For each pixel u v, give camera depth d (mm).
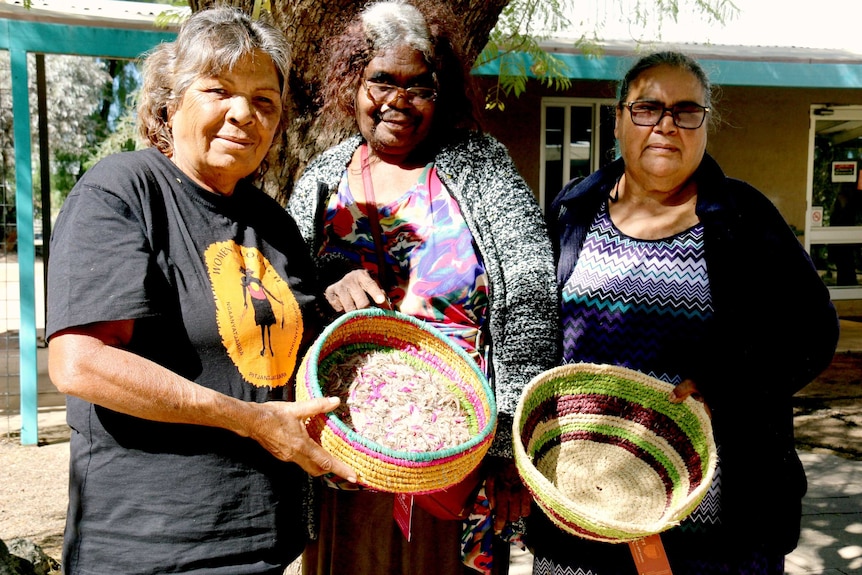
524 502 2033
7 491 4527
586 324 2117
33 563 2992
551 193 8062
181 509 1577
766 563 2068
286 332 1755
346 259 2146
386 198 2137
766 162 8828
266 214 1871
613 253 2107
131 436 1568
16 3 5219
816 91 8766
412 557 2080
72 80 16578
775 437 2053
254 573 1651
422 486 1621
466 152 2145
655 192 2121
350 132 2672
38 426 5723
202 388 1530
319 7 2518
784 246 2012
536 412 1988
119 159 1627
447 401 1885
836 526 3924
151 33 5180
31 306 5250
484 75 6566
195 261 1638
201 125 1644
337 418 1629
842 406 6184
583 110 7965
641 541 1856
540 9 5375
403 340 1979
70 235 1505
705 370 2014
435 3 2205
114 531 1565
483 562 2105
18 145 5062
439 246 2068
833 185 9320
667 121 2016
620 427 2041
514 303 2004
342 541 2129
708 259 2008
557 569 2154
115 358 1473
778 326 2029
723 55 6559
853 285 9695
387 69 2045
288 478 1764
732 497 2002
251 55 1646
